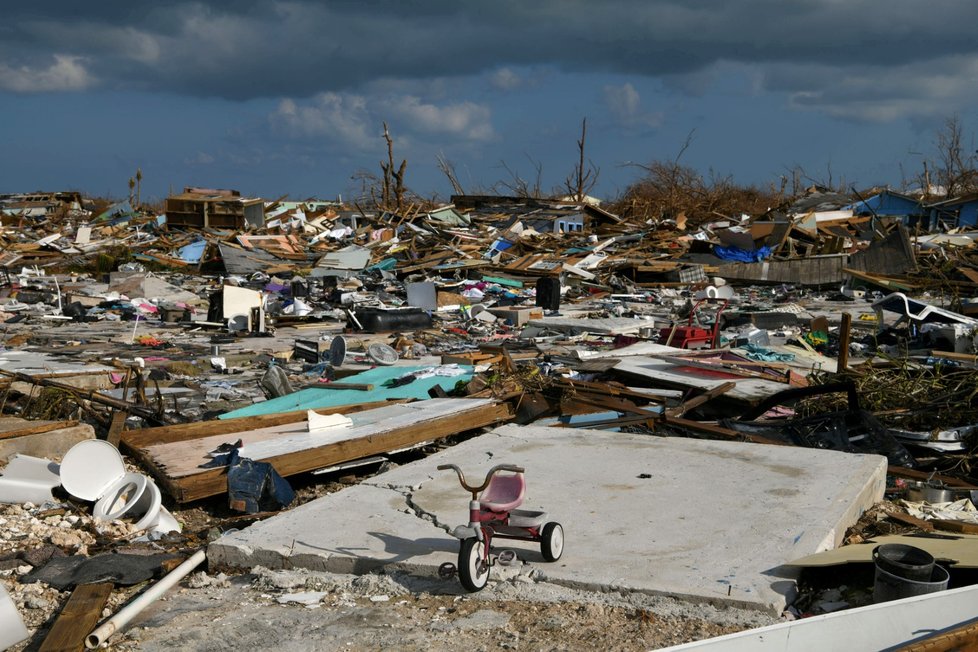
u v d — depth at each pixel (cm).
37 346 1862
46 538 688
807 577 570
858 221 5184
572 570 567
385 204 6125
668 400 1171
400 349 1830
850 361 1541
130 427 1062
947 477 903
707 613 512
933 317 1664
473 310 2473
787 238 4316
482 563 555
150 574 609
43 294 2789
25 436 904
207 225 5072
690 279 3741
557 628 501
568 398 1126
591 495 718
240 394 1338
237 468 809
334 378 1484
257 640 505
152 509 738
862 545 598
